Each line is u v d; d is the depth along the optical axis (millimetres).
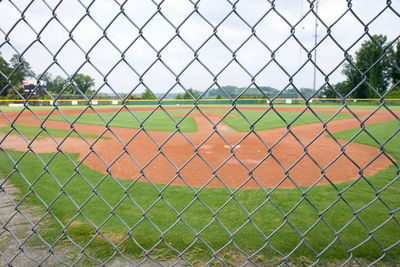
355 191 4633
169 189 4738
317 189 4734
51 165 6219
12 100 30094
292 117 18781
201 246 2990
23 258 2729
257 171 6012
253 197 4355
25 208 3930
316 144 8977
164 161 6906
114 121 16641
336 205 4039
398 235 3189
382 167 6262
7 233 3211
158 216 3701
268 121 16312
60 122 15781
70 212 3812
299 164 6570
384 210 3859
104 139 10125
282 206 4000
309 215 3707
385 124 14891
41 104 27609
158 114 22328
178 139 10266
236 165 6508
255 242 3068
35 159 6793
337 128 13188
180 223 3504
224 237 3162
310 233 3250
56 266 2617
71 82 1532
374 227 3387
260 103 37000
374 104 28969
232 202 4152
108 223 3498
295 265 2660
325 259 2752
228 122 16016
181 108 29047
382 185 4965
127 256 2805
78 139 9992
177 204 4086
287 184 5129
